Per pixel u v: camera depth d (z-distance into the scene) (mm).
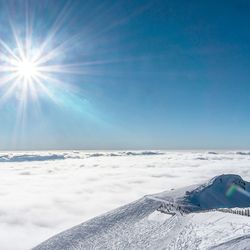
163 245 52844
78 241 78250
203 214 66188
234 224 48906
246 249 33812
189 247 44594
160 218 78438
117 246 66188
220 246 38250
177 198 96875
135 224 80188
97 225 87312
